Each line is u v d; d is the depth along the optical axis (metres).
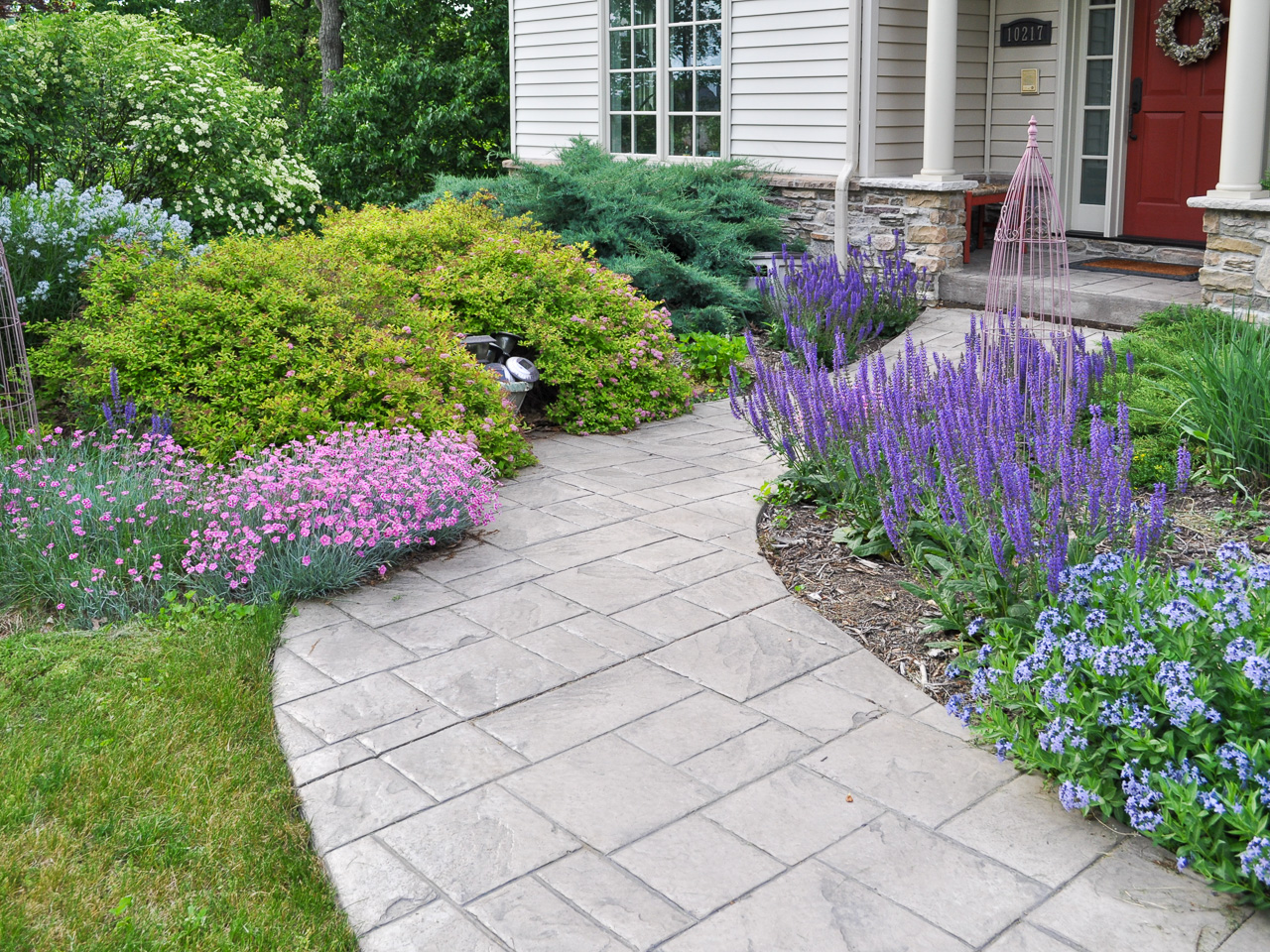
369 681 3.64
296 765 3.17
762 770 3.11
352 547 4.32
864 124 9.02
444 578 4.46
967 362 5.23
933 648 3.76
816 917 2.53
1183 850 2.55
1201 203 7.02
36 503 4.50
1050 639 3.00
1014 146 9.77
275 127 11.99
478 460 5.19
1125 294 7.68
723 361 7.65
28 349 6.59
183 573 4.33
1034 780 3.04
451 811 2.95
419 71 16.80
